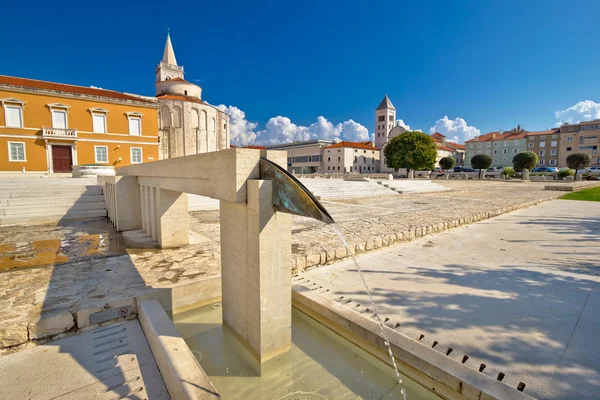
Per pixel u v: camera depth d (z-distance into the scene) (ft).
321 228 25.54
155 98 120.78
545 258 18.37
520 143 212.02
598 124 183.21
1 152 75.15
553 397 7.12
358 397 7.97
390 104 281.33
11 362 8.78
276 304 9.41
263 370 9.10
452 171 192.03
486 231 26.50
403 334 9.46
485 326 10.42
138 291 12.34
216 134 140.26
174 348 8.46
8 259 17.11
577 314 11.25
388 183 72.33
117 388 7.86
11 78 83.25
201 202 40.22
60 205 33.58
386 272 16.10
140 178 24.13
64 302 11.30
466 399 7.30
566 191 67.15
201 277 14.02
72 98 82.94
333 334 11.32
